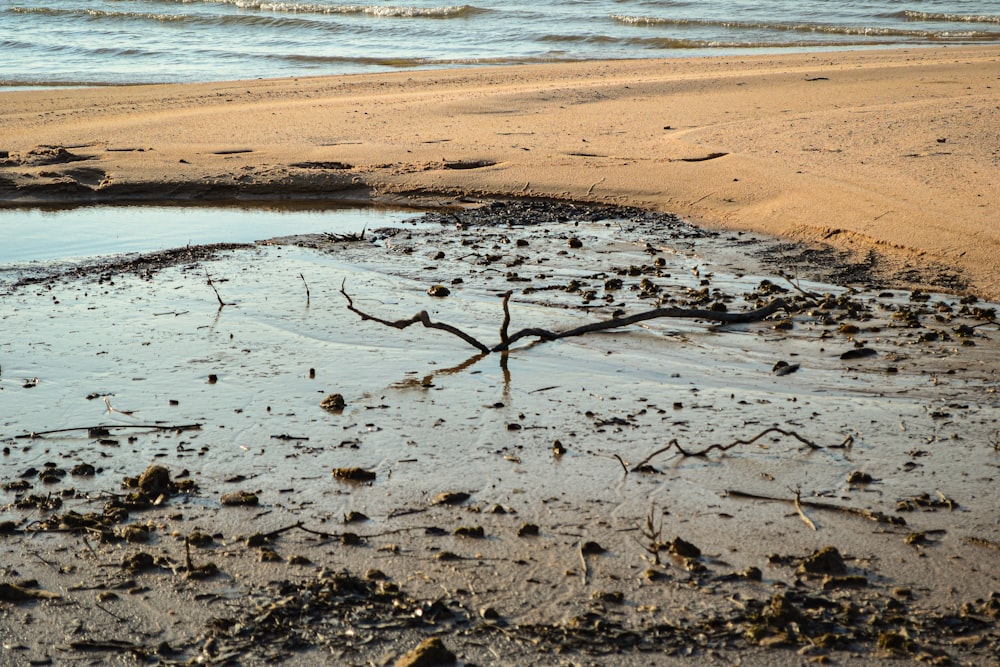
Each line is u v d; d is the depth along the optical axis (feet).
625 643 18.15
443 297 27.02
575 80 58.39
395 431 21.90
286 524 19.98
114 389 23.15
